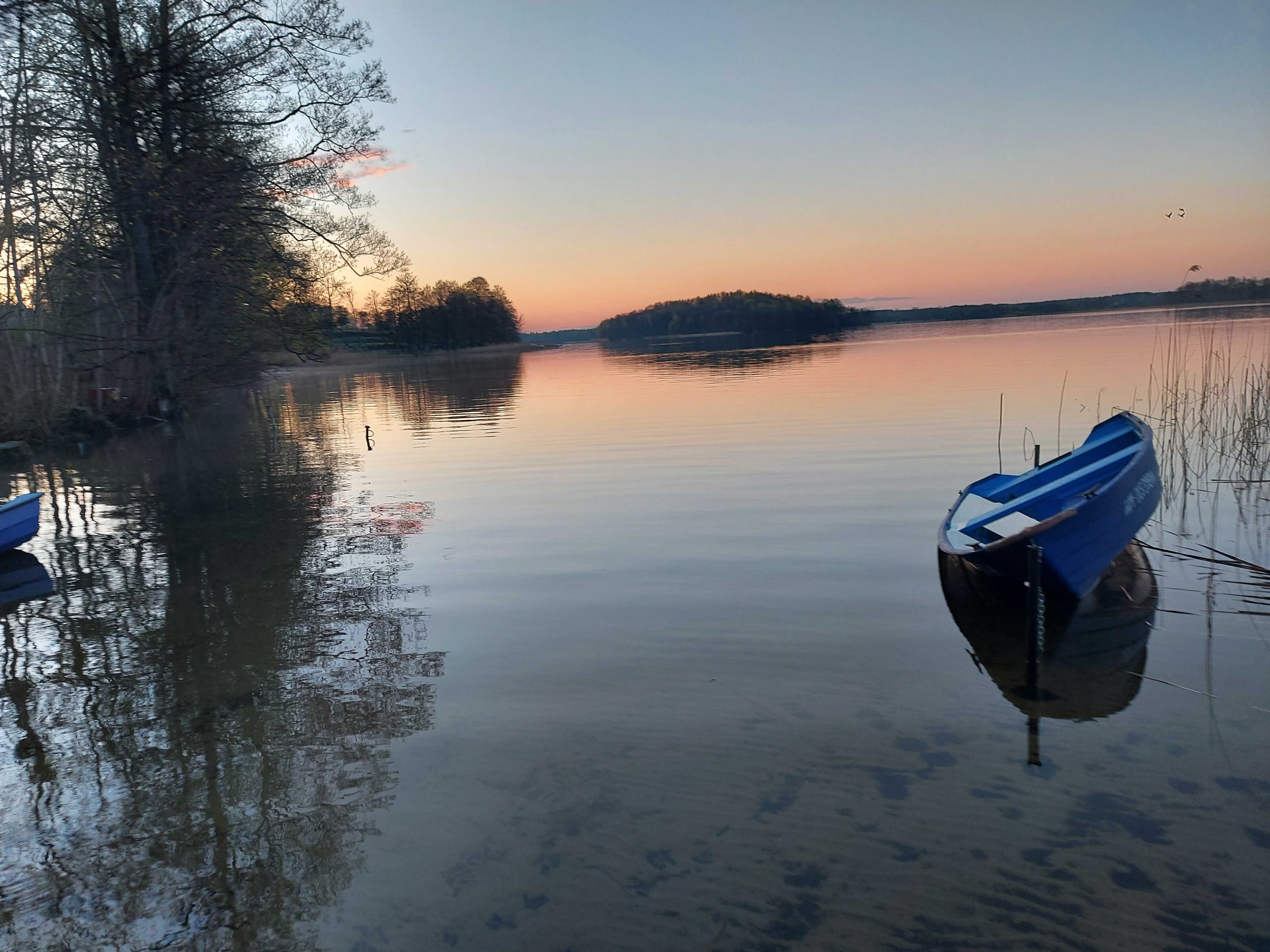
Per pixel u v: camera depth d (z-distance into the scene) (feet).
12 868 11.72
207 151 60.85
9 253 55.77
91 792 13.53
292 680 17.60
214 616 21.90
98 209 57.11
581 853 11.50
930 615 20.39
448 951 9.87
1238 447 37.45
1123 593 21.43
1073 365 85.15
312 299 75.87
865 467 39.19
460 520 32.27
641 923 10.17
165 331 66.33
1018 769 13.33
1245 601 20.65
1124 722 14.85
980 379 78.18
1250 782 12.84
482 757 14.11
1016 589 21.38
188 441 61.26
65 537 31.76
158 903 10.93
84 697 17.12
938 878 10.80
